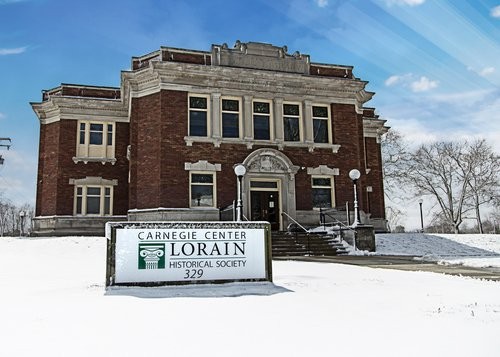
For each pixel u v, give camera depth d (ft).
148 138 76.74
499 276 37.68
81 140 92.73
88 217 90.07
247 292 27.09
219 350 15.67
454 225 150.30
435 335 17.85
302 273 37.11
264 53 83.41
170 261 29.09
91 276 34.86
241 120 80.07
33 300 24.06
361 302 24.80
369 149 111.04
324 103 85.76
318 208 81.20
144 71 77.51
